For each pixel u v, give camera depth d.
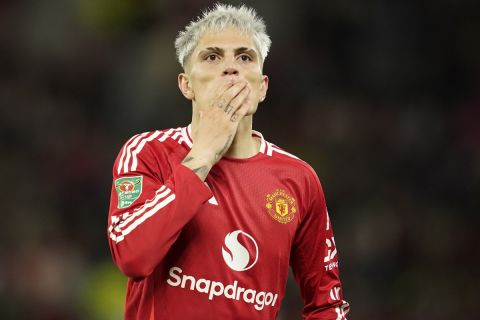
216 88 10.45
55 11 39.81
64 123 37.81
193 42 10.86
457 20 39.97
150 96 37.03
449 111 38.81
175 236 9.82
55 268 32.03
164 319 10.35
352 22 40.00
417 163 37.19
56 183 36.06
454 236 34.75
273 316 10.87
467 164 36.75
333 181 36.41
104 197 36.28
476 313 32.94
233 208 10.56
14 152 36.66
